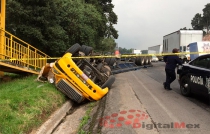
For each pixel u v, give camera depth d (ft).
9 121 16.74
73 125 20.39
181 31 83.10
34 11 58.85
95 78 29.04
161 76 48.21
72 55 28.71
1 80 39.93
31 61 48.57
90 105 25.84
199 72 24.79
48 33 62.08
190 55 73.46
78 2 88.17
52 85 28.94
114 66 46.70
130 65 59.52
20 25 58.65
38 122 18.71
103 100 27.17
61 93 26.91
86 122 20.25
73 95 26.03
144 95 28.71
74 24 73.31
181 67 29.09
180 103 24.84
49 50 65.82
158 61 116.98
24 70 40.37
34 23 60.85
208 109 22.61
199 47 70.23
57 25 65.82
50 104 22.67
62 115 22.70
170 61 31.55
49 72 30.37
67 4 74.79
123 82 39.37
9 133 15.25
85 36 77.71
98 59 35.12
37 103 21.12
